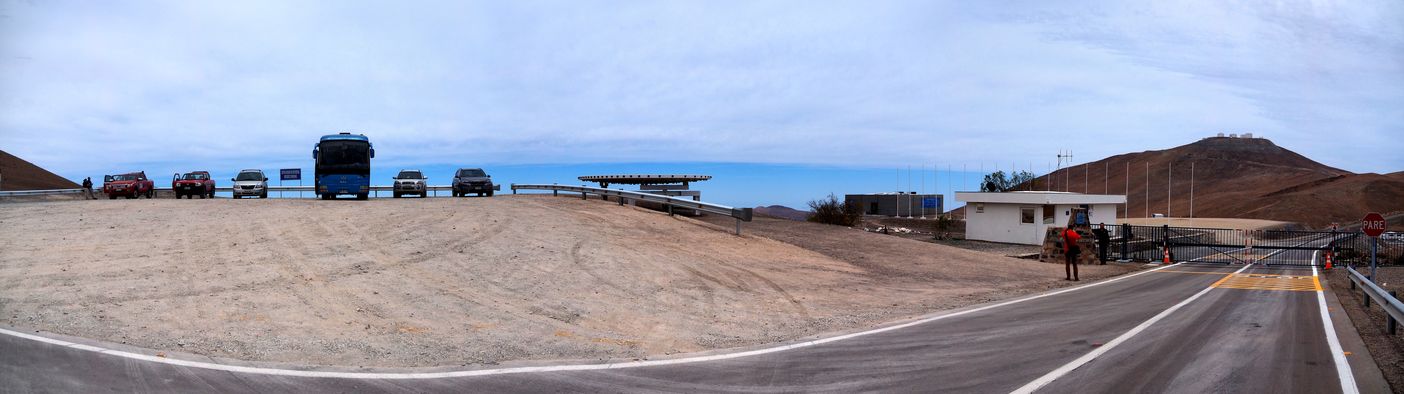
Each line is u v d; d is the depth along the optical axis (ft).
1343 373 26.50
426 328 33.76
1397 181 554.46
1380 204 504.84
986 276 71.10
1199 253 127.95
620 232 75.66
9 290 36.58
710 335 35.73
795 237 89.76
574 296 44.65
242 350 27.61
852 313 44.21
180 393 21.17
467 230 67.36
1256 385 24.49
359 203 96.32
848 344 32.24
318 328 32.32
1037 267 85.40
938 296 53.98
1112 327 37.55
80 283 38.73
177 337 29.09
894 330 36.68
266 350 27.81
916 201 270.87
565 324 36.78
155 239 54.60
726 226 94.58
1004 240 158.40
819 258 73.15
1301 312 44.91
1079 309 45.85
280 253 50.70
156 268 43.57
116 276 40.88
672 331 36.55
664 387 23.68
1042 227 151.84
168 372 23.48
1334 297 55.06
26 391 20.71
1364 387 24.41
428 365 26.55
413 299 39.99
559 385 23.67
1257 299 52.90
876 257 78.74
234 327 31.50
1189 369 26.89
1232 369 26.96
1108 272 83.97
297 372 24.30
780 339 34.37
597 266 55.16
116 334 29.01
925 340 33.32
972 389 23.62
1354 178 573.74
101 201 97.55
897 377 25.36
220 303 35.83
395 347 29.53
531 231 69.82
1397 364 28.27
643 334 35.50
